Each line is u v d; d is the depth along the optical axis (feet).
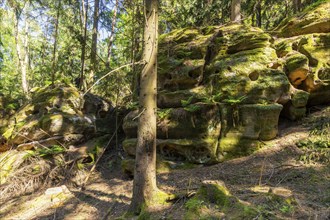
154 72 18.93
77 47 51.31
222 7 45.91
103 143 34.55
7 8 54.65
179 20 48.55
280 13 56.95
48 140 33.60
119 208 20.85
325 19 27.99
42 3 49.21
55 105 36.81
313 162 20.74
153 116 18.88
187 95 27.84
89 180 28.99
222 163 24.07
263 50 27.58
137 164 18.74
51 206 23.29
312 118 25.61
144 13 19.16
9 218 22.36
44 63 74.79
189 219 15.03
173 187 21.57
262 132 24.48
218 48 29.25
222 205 15.64
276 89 25.34
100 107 39.42
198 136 25.63
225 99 25.76
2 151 36.88
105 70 37.86
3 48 97.55
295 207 14.75
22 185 27.73
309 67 26.71
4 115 41.34
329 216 13.48
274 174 20.30
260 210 14.34
